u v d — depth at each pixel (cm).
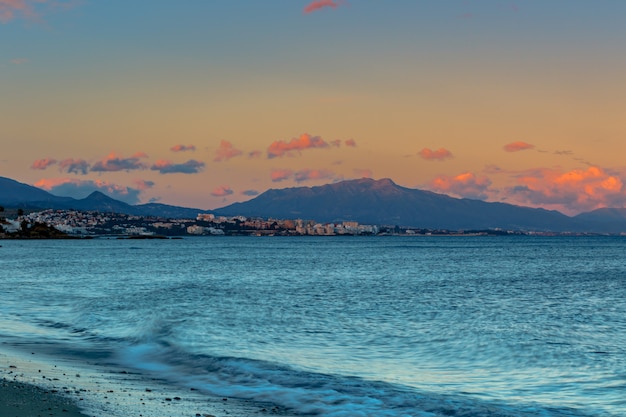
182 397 1697
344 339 2769
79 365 2108
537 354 2422
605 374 2088
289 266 9844
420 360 2316
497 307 4103
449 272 8244
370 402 1702
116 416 1431
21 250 19375
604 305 4234
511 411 1631
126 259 12656
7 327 3008
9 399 1541
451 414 1602
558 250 19325
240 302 4281
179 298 4516
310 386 1873
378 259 12681
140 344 2536
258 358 2281
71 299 4475
